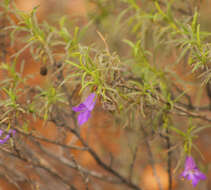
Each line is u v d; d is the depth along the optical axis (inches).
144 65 38.0
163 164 41.8
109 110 34.7
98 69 34.5
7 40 39.1
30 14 36.1
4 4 38.3
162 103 37.3
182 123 40.8
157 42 38.9
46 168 38.9
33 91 37.8
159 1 40.1
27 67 42.1
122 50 41.6
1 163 38.9
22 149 37.9
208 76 35.0
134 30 39.6
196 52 35.5
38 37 36.5
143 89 35.8
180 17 40.6
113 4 42.3
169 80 39.0
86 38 41.4
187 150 36.9
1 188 40.6
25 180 39.4
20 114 36.1
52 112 37.3
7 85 37.5
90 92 34.8
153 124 37.3
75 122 38.2
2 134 35.8
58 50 38.3
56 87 36.7
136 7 39.3
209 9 41.8
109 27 42.0
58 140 38.0
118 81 35.0
